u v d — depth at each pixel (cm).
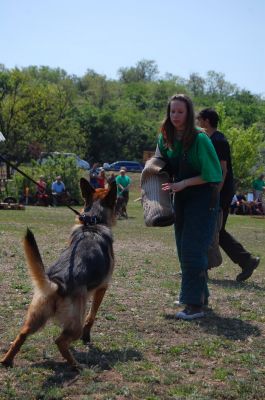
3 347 533
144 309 698
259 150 4253
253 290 851
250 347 571
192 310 662
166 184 642
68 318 481
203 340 584
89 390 446
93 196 598
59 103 5359
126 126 7344
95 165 2611
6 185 2927
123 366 501
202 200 647
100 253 530
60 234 1439
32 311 475
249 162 3922
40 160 4219
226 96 11975
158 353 543
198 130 636
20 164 5300
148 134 7406
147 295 772
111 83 11244
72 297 482
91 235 548
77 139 5516
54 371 486
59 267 500
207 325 640
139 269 972
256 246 1456
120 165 6275
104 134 7181
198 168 643
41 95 5256
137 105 10544
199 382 473
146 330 613
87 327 561
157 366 506
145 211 651
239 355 544
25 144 5272
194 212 649
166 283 852
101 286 545
